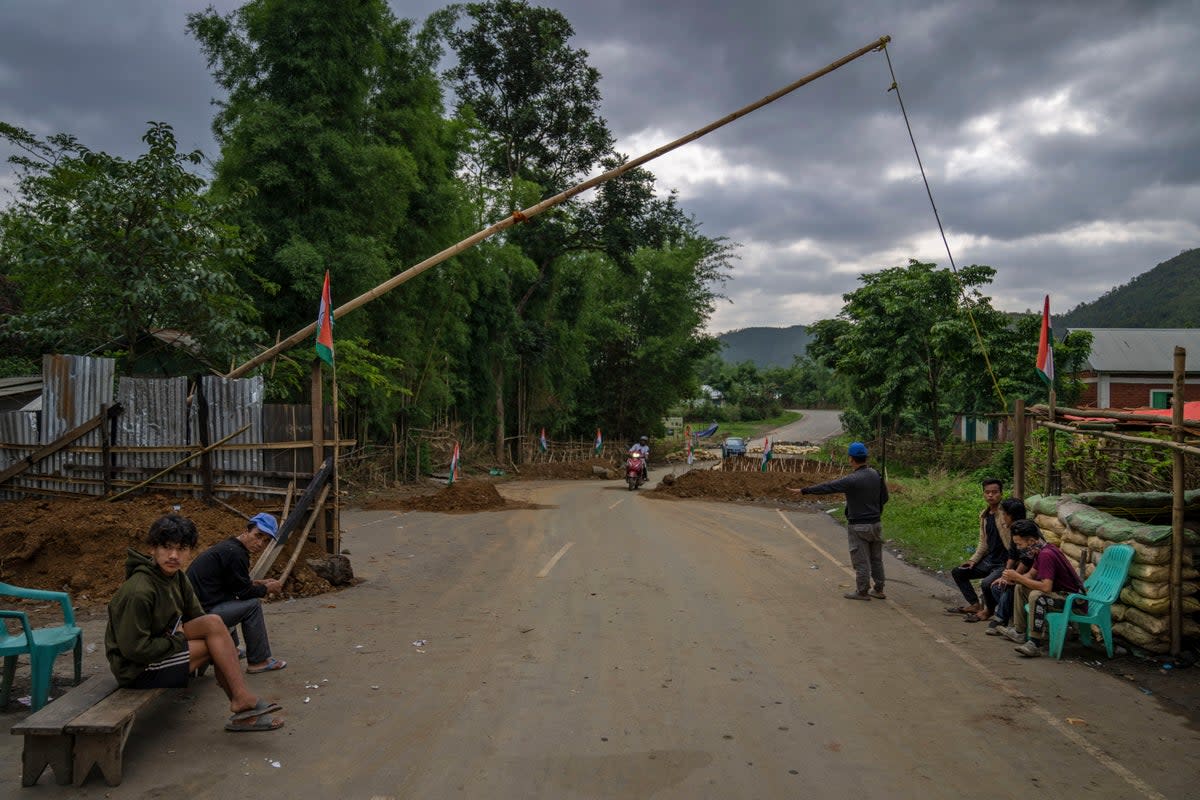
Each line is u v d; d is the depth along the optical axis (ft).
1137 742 15.39
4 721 15.71
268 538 19.27
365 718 16.38
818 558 38.24
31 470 31.04
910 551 40.27
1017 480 28.04
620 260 130.52
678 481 83.05
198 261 42.34
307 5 58.34
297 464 31.50
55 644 16.26
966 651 21.98
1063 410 26.76
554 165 129.49
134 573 14.74
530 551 39.99
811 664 20.61
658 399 175.42
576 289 144.36
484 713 16.75
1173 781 13.64
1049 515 26.61
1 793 12.76
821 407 387.34
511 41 118.52
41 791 12.87
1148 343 132.67
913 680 19.30
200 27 59.26
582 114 124.36
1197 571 21.04
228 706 17.01
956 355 97.86
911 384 104.42
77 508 29.27
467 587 30.60
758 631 24.04
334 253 58.80
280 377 51.72
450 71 119.03
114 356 46.14
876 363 105.70
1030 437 54.39
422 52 75.25
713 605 27.61
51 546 27.84
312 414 31.71
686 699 17.75
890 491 64.75
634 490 91.20
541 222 123.75
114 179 39.78
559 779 13.57
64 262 38.70
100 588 26.58
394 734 15.52
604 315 166.50
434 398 92.48
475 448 115.14
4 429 31.01
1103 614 21.24
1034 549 22.58
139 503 30.27
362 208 62.59
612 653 21.45
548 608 26.96
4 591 17.10
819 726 16.16
